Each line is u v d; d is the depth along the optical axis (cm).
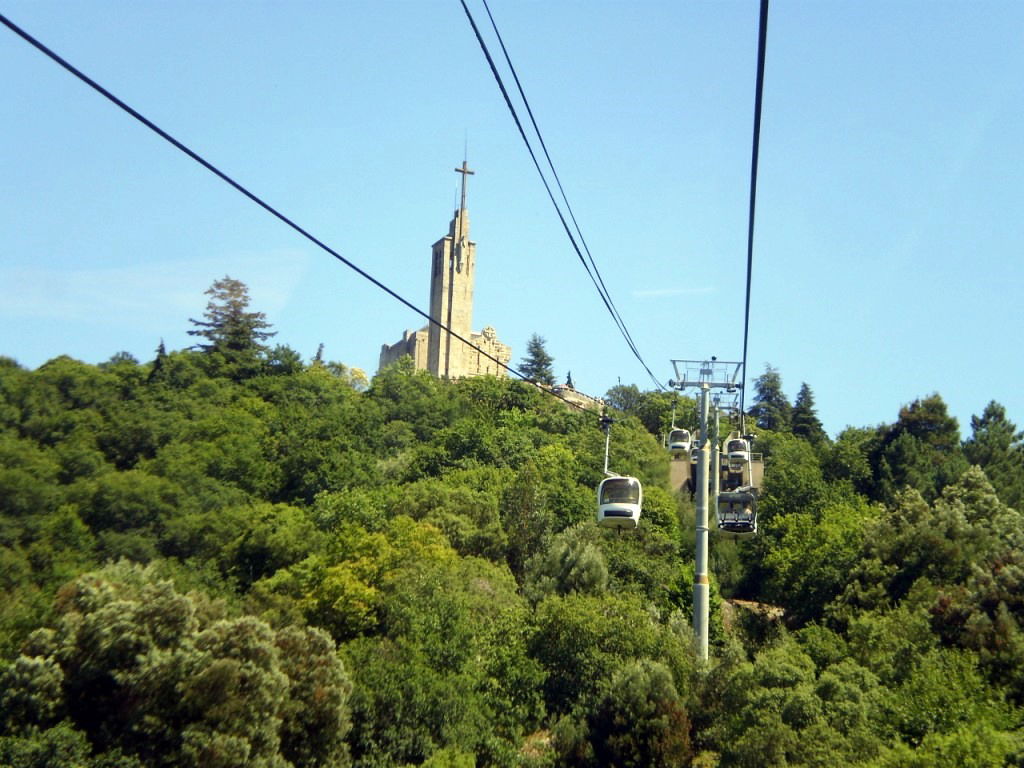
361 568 6812
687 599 7781
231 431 10812
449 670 5622
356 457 10844
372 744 5056
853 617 6869
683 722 4978
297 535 8244
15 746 4241
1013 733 4397
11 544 7806
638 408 17912
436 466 11138
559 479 10525
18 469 8656
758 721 4666
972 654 5262
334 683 5028
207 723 4581
